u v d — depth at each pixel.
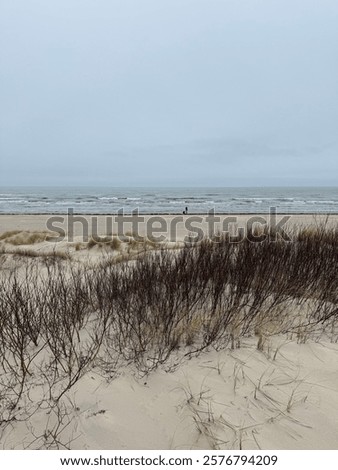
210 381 2.45
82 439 1.94
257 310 3.28
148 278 3.88
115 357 2.74
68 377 2.46
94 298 3.87
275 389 2.38
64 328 3.05
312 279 4.07
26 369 2.42
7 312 3.25
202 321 3.16
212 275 3.85
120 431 2.00
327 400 2.29
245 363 2.70
